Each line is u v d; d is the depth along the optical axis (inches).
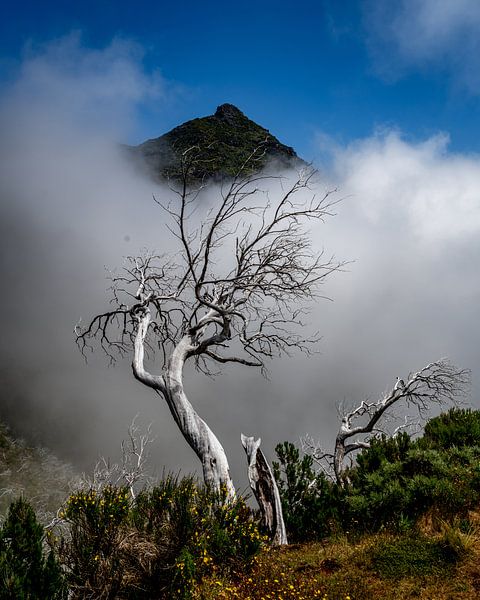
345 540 301.1
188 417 430.3
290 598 238.1
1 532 231.0
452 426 455.8
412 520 295.1
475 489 325.7
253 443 391.5
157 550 265.6
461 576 239.8
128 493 293.9
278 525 348.8
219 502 309.1
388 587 241.4
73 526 265.6
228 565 274.8
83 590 246.5
